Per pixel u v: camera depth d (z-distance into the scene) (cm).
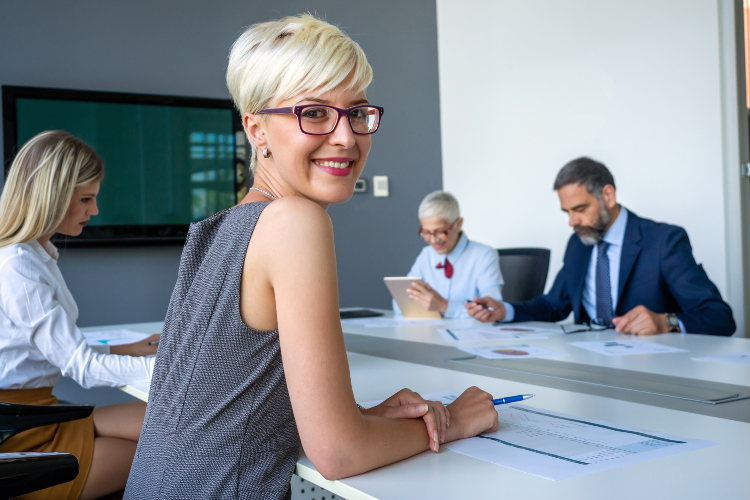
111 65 338
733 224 293
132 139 336
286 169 84
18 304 131
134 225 336
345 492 66
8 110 310
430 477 66
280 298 70
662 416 88
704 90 301
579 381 114
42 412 106
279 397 76
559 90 371
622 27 336
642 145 329
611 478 63
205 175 354
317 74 80
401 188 429
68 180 144
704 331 185
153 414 78
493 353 150
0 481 69
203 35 361
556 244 376
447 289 292
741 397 99
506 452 73
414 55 436
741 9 293
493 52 410
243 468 74
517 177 398
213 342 74
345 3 410
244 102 85
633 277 225
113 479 134
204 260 78
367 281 412
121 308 339
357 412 70
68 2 328
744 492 58
